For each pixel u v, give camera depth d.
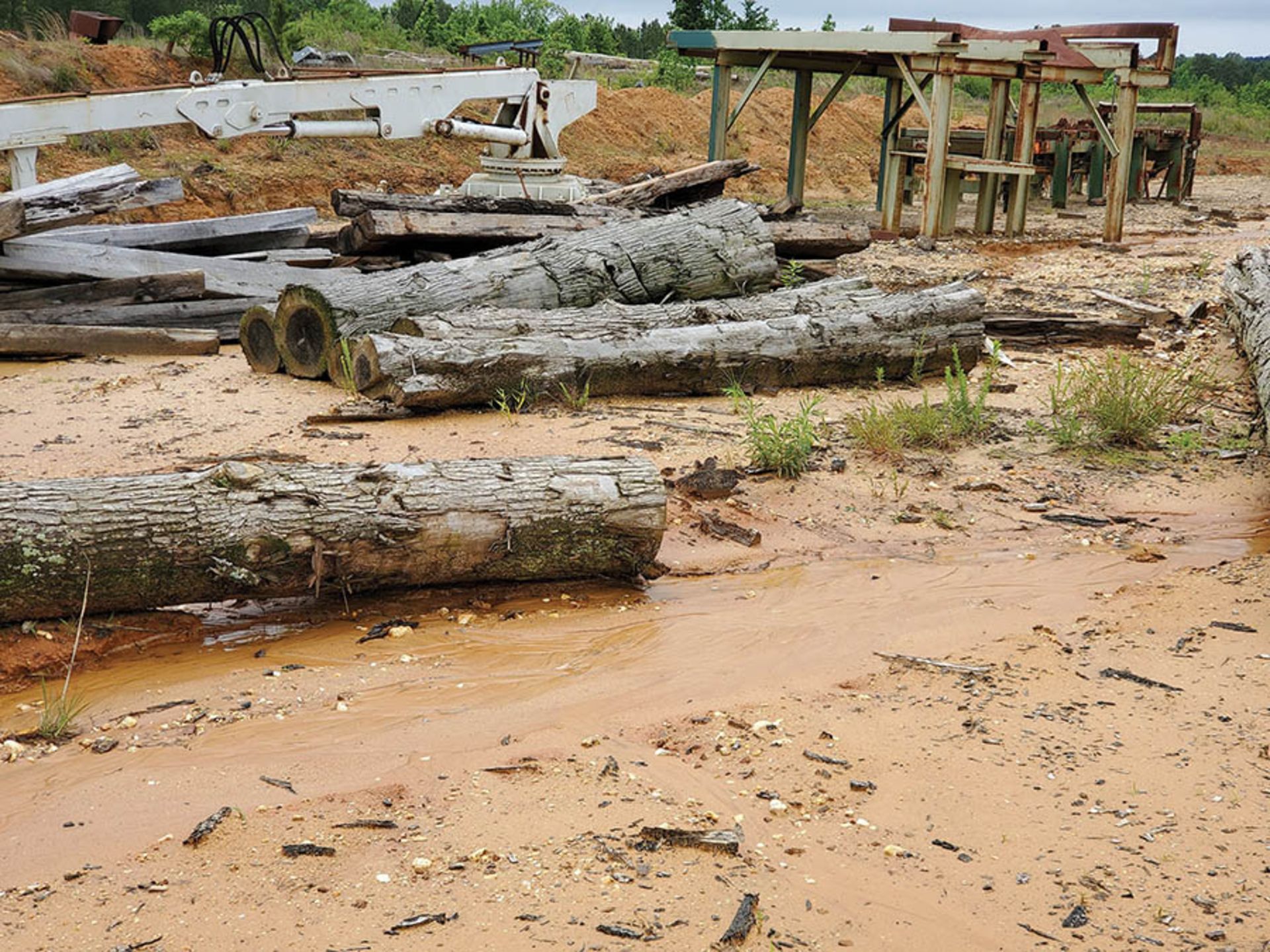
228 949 3.50
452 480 6.21
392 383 9.01
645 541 6.45
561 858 3.94
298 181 20.38
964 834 4.10
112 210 11.42
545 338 9.56
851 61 22.86
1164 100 51.06
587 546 6.37
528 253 11.21
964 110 41.88
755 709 5.09
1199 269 16.50
